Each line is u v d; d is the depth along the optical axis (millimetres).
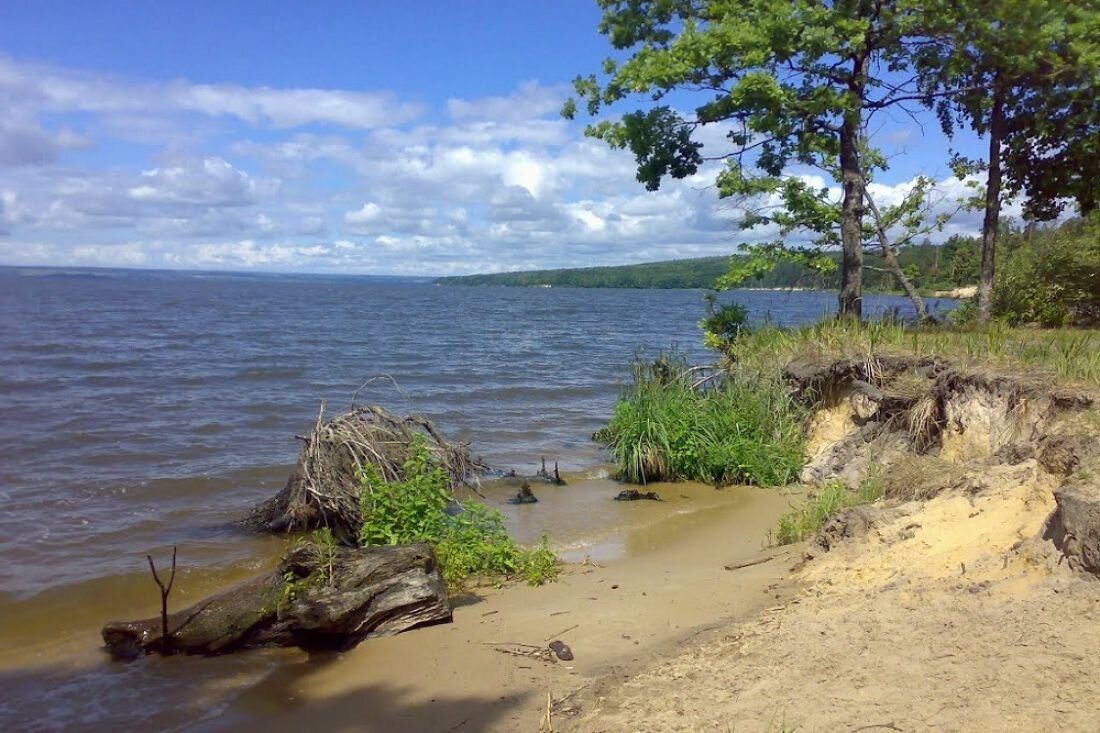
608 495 12859
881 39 15758
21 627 7656
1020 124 18203
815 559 7539
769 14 15078
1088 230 20781
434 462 11422
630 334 49125
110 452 15250
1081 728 3826
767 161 17375
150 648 6953
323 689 6129
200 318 55906
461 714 5426
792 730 4324
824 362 13531
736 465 13281
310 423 18438
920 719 4203
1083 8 16047
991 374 10234
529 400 22859
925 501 7520
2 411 19281
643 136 17031
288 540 10383
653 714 4871
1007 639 4746
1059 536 5414
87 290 102000
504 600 7781
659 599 7363
